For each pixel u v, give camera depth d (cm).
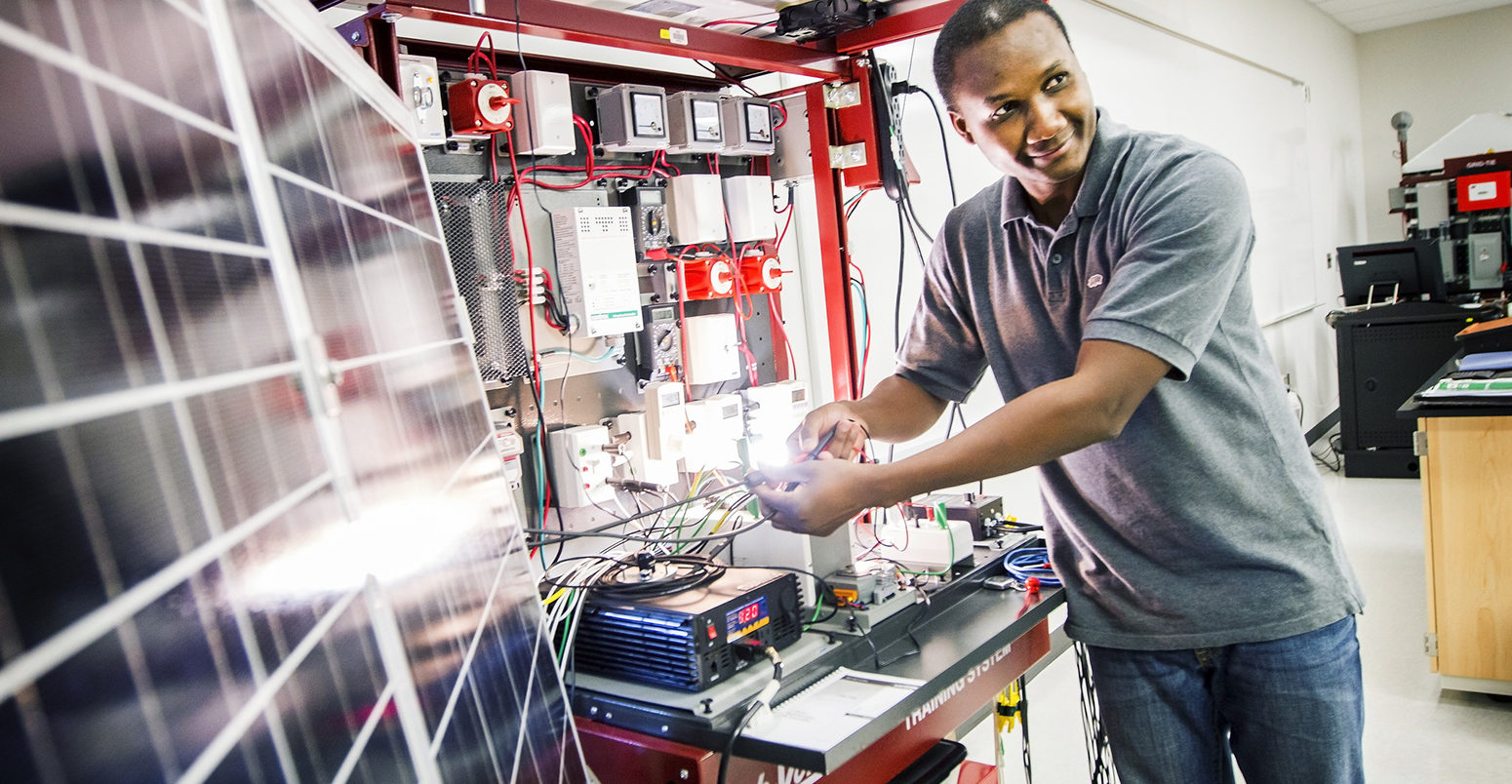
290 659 40
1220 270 126
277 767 36
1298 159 727
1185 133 524
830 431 165
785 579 149
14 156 29
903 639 158
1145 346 121
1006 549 192
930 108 336
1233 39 603
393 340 71
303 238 55
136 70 39
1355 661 146
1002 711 217
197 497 36
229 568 37
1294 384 690
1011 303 159
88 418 30
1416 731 290
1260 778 151
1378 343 566
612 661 143
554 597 151
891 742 150
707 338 210
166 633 31
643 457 201
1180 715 153
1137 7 460
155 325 36
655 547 174
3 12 30
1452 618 302
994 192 162
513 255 181
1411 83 869
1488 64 826
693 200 207
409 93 159
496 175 176
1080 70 137
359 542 52
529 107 179
